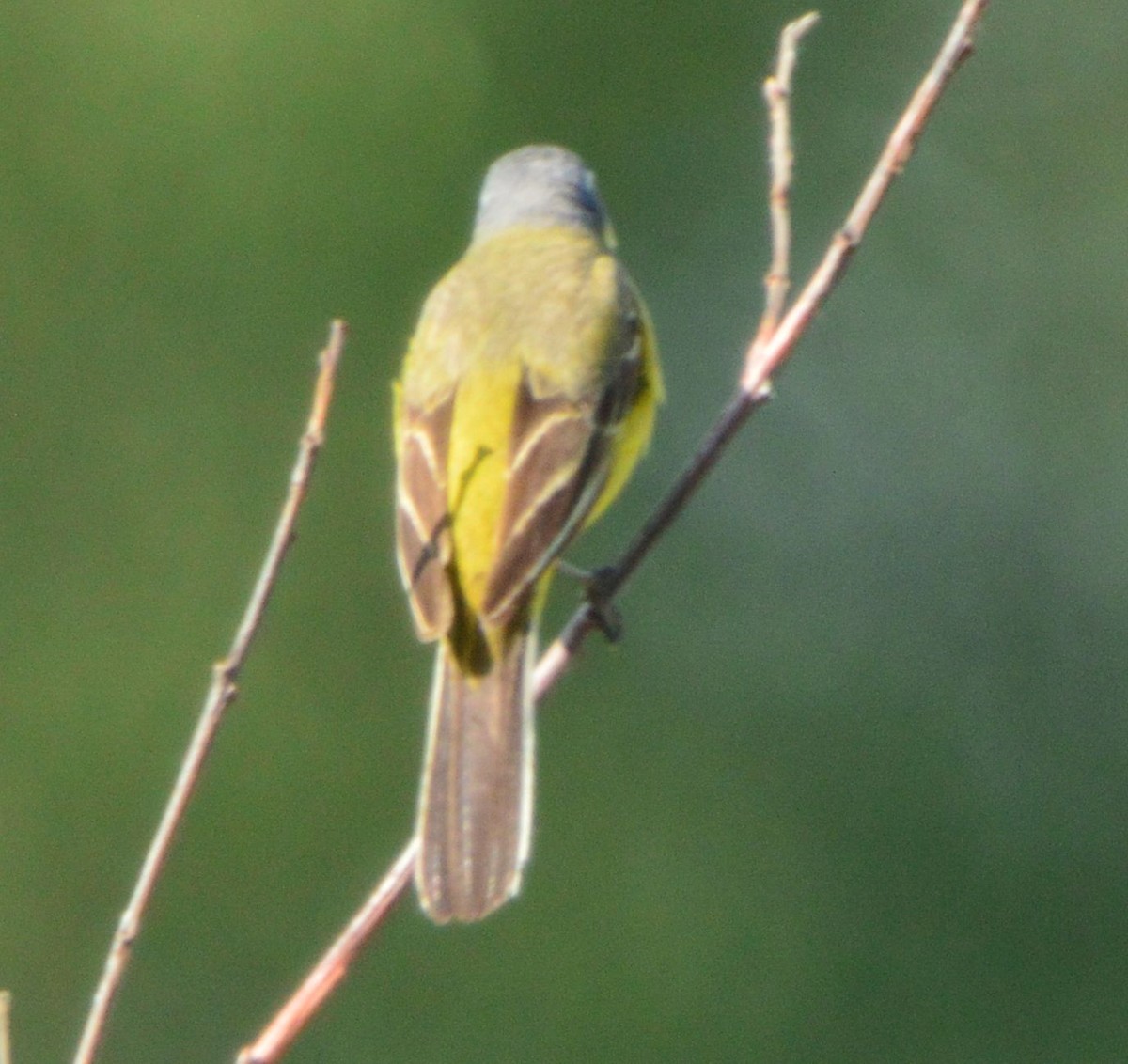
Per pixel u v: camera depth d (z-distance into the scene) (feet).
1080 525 58.08
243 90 54.39
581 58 56.75
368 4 54.85
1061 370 59.88
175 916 49.65
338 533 53.31
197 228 54.49
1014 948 50.49
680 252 58.34
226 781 50.96
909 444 58.49
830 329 59.82
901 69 60.54
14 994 49.47
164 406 54.39
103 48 54.60
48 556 53.72
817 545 57.16
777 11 58.39
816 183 60.13
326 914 50.34
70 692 52.65
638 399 25.91
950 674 55.88
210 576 53.52
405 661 52.65
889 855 52.16
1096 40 61.93
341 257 54.44
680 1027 49.37
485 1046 47.96
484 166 55.26
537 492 23.81
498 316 25.66
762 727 54.24
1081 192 61.57
